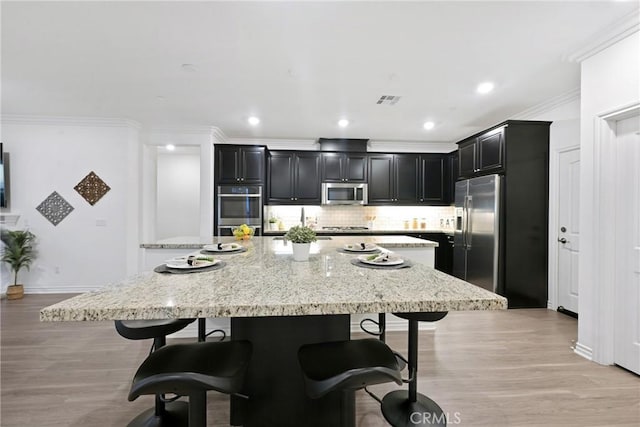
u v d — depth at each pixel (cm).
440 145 565
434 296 109
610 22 200
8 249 394
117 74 280
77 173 420
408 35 216
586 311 238
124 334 149
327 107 368
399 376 102
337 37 219
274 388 146
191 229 672
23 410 177
